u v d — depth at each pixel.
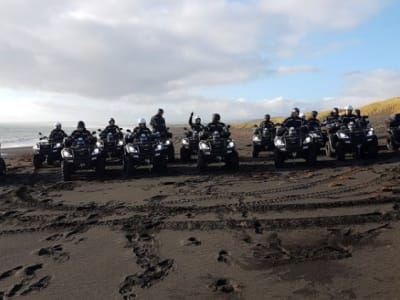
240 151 20.28
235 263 5.28
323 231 6.36
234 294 4.45
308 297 4.28
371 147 14.55
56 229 7.22
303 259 5.30
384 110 44.84
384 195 8.27
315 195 8.75
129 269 5.25
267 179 11.35
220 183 11.04
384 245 5.63
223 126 14.20
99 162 13.39
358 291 4.35
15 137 54.28
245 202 8.43
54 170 15.97
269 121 17.42
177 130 52.62
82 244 6.33
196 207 8.24
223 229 6.71
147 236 6.57
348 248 5.61
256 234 6.39
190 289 4.61
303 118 16.03
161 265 5.34
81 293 4.62
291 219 7.01
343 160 14.58
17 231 7.17
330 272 4.86
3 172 14.56
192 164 15.83
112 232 6.88
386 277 4.64
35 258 5.80
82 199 9.72
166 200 9.09
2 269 5.43
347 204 7.77
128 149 13.60
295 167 13.52
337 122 16.12
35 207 9.07
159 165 13.64
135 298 4.45
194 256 5.59
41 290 4.75
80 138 13.62
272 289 4.51
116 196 9.87
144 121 14.17
